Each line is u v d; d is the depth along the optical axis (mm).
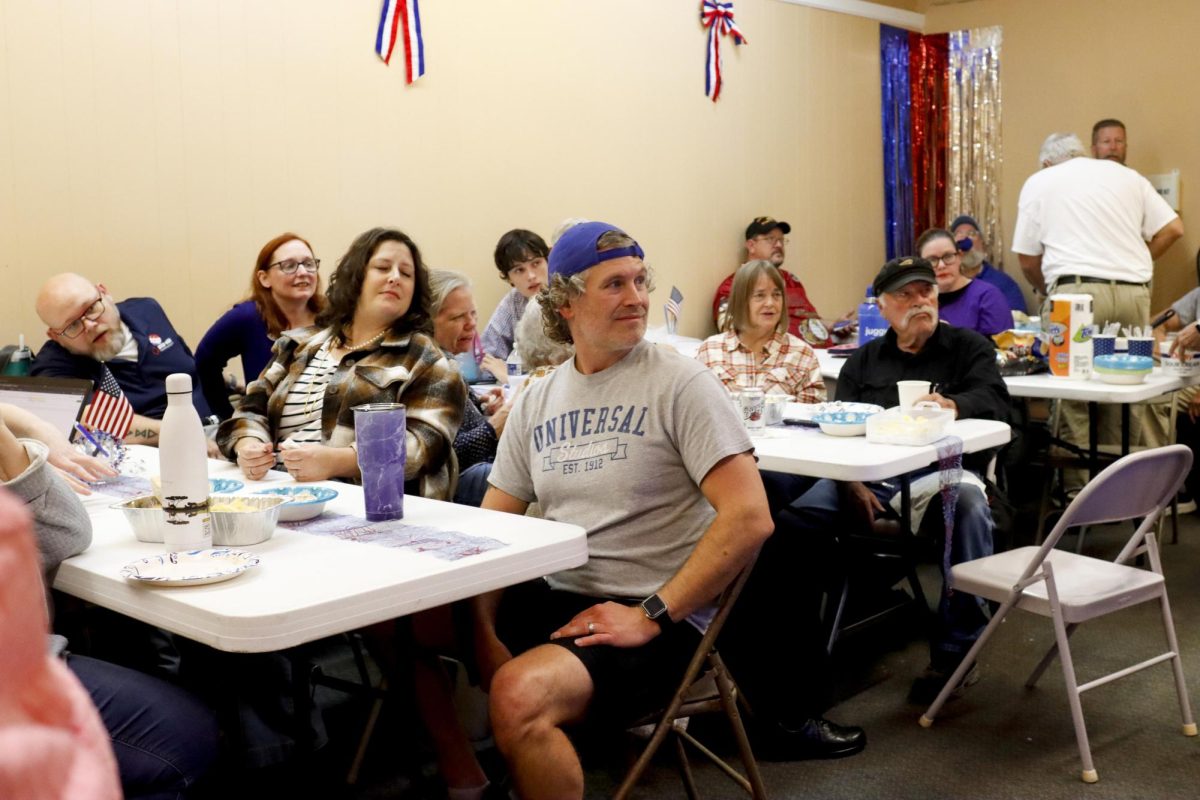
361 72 4793
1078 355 4066
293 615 1438
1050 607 2541
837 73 7199
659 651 1891
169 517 1730
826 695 2699
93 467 2354
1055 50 7273
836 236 7332
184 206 4297
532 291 4938
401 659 1994
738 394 2947
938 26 7746
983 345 3455
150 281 4227
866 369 3654
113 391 3350
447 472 2520
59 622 2188
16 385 2613
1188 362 4102
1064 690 3037
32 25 3879
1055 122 7320
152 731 1710
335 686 2264
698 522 2010
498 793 2248
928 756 2656
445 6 5062
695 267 6402
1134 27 6957
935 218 7852
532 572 1758
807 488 3264
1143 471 2531
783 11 6789
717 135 6457
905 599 3420
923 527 3135
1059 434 4781
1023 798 2434
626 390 2020
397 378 2523
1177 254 6910
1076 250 5508
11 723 419
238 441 2646
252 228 4492
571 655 1795
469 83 5188
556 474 2066
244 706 2436
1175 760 2607
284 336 2840
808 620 2662
